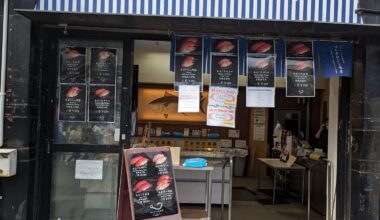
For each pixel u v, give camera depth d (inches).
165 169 153.4
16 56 163.9
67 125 179.2
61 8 165.6
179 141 401.7
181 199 260.5
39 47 171.3
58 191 179.8
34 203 172.6
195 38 171.3
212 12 167.6
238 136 432.8
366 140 170.2
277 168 259.8
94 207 180.4
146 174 149.2
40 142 175.2
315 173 261.9
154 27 159.2
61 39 178.4
